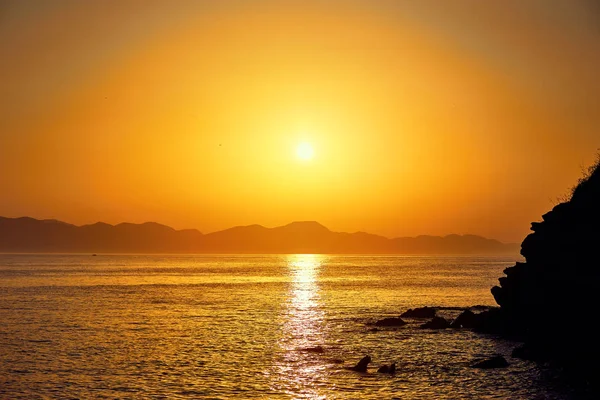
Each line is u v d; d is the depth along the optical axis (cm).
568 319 4050
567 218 4572
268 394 3666
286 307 8831
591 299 3769
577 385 3691
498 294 6003
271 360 4662
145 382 3962
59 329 6331
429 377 4016
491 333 5888
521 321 5719
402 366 4388
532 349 4591
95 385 3884
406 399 3509
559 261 4384
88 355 4872
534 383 3788
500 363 4294
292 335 5947
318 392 3691
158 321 7062
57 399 3572
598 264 3909
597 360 3606
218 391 3738
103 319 7225
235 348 5206
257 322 7006
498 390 3653
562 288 4194
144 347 5250
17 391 3747
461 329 6212
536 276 4781
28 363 4550
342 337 5803
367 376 4088
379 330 6241
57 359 4706
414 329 6269
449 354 4847
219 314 7844
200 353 4962
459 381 3891
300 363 4538
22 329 6316
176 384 3906
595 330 3662
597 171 4569
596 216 4203
